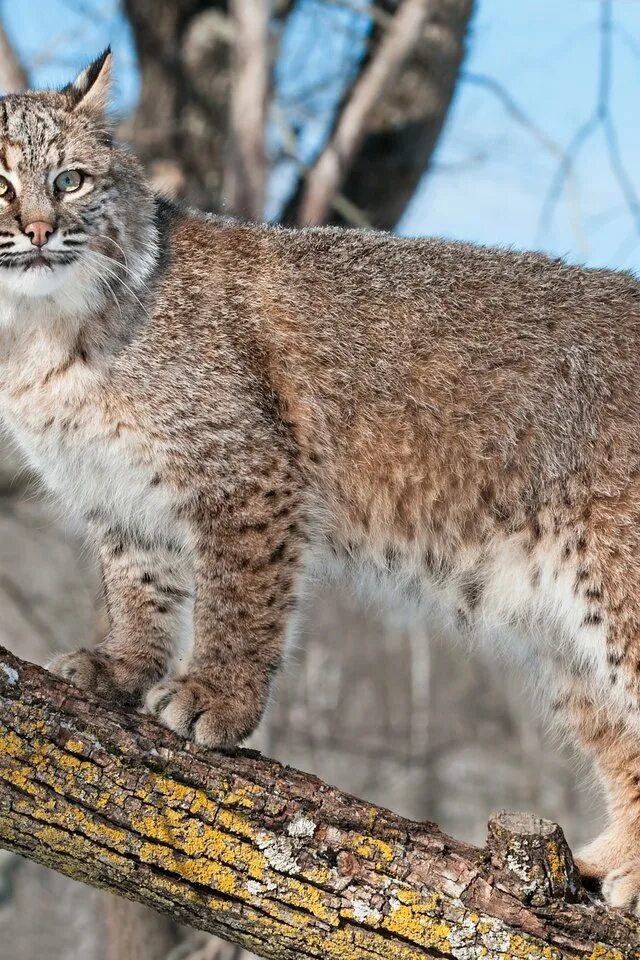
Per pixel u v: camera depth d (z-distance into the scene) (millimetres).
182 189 17594
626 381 10469
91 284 10047
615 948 7938
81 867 7855
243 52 16141
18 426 10430
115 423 10148
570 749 12969
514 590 10727
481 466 10562
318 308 10617
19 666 7977
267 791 7969
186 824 7844
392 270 10781
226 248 10695
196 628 10117
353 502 10766
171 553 10758
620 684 10367
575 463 10359
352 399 10562
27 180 9938
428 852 7977
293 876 7848
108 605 11023
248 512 10148
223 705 9555
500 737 26984
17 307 10047
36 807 7754
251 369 10375
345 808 8023
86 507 10820
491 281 10758
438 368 10547
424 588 11094
